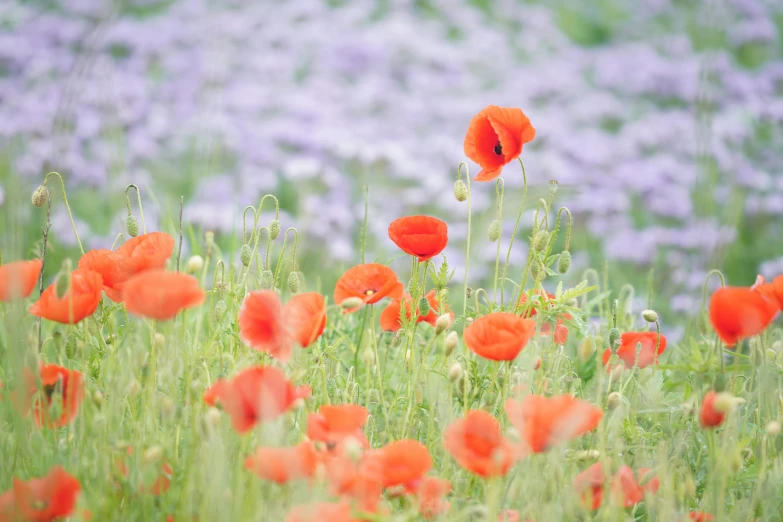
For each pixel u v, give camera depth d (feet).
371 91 28.14
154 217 20.66
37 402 13.56
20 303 13.60
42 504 13.19
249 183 23.29
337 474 13.23
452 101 29.43
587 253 22.88
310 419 13.43
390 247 21.17
